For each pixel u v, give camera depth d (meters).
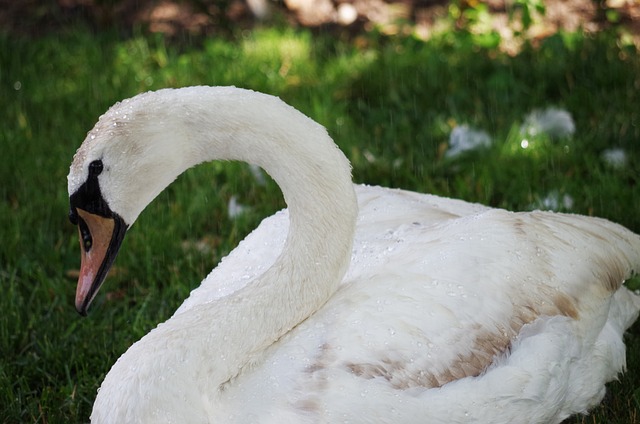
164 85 8.38
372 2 9.77
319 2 9.78
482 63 8.20
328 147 4.08
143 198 4.11
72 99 8.17
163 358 3.94
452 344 4.12
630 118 7.29
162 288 6.11
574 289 4.47
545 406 4.32
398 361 4.04
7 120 7.89
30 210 6.66
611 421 4.79
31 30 9.61
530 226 4.56
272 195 6.80
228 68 8.52
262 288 4.16
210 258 6.21
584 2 9.37
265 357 4.11
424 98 7.86
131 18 9.74
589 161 6.86
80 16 9.80
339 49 8.77
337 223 4.11
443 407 4.04
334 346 4.05
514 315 4.27
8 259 6.26
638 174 6.75
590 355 4.56
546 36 8.80
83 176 4.03
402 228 4.69
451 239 4.44
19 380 5.21
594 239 4.68
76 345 5.51
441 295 4.19
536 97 7.70
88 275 4.11
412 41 8.57
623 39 8.60
